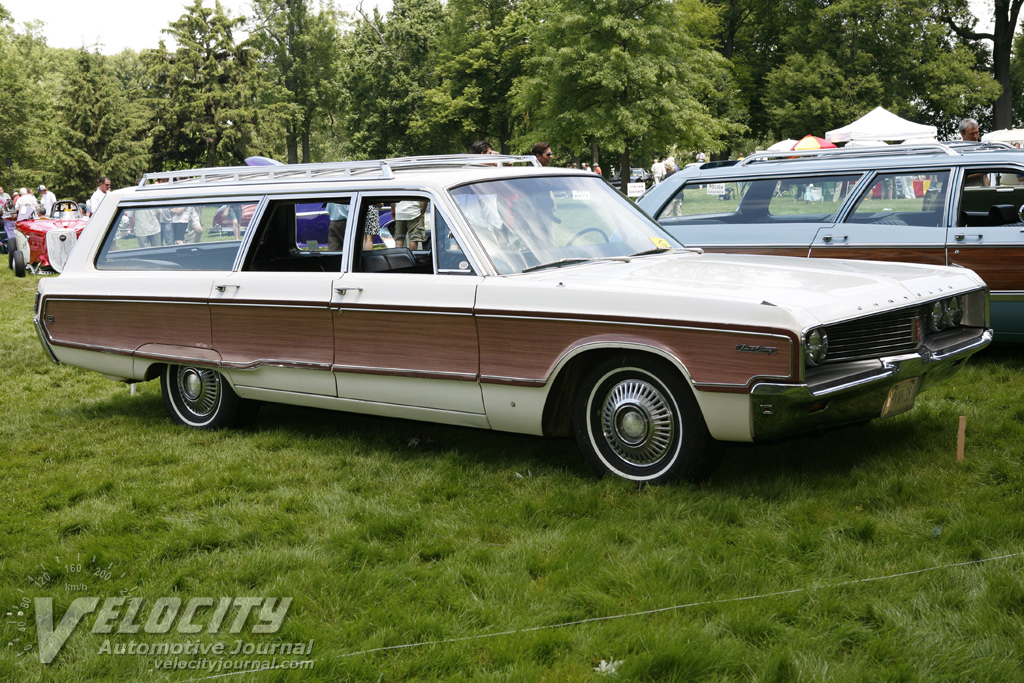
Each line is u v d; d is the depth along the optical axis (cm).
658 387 434
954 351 457
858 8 5150
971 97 5112
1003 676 269
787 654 282
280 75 7431
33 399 727
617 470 454
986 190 696
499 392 466
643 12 4097
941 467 459
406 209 510
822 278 445
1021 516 383
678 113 4012
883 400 426
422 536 401
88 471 521
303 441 570
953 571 336
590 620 316
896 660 282
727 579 343
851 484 439
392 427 595
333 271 542
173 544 398
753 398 396
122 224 637
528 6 5859
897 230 711
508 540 398
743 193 791
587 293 437
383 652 302
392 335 499
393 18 6875
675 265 486
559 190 537
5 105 6184
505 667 286
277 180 576
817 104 5050
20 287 1542
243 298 556
